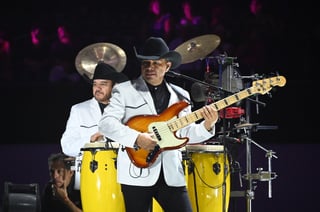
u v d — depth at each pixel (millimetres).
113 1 32656
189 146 18641
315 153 24922
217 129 24266
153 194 15438
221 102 15508
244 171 24172
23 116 27891
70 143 20531
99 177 17797
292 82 26938
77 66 22703
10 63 31625
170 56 15484
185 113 15859
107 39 31844
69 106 27891
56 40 31984
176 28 31750
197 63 29156
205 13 32219
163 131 15195
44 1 32625
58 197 21594
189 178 18719
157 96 15766
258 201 24469
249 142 19750
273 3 31844
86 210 18234
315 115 26781
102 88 20422
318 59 30766
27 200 20828
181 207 15234
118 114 15336
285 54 30859
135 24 32062
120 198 17906
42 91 28000
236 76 20000
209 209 18562
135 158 15148
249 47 30906
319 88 26906
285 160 24906
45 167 25375
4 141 27797
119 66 22797
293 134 26750
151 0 32562
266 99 26797
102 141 18656
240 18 31828
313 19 31344
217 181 18578
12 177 25219
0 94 27922
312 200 24609
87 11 32531
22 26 32250
